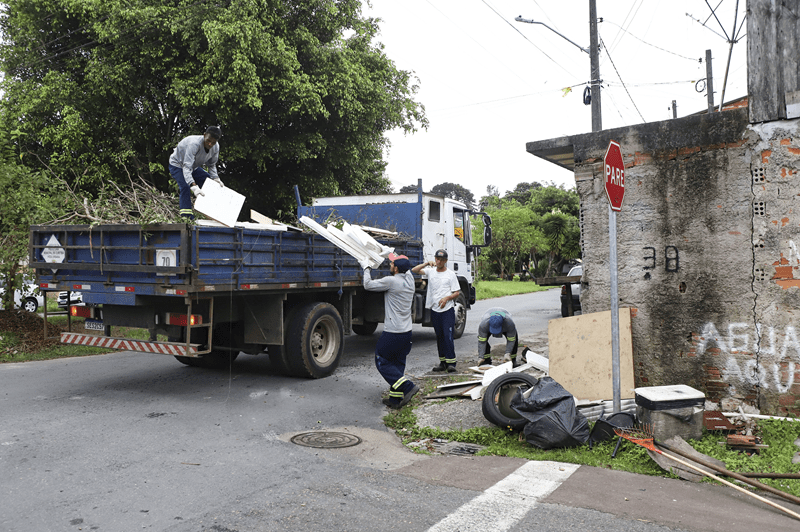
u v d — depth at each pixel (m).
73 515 3.55
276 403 6.61
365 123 18.42
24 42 16.83
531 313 18.50
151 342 6.68
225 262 6.54
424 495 3.97
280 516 3.58
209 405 6.43
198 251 6.19
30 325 10.91
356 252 6.81
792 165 5.40
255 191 18.98
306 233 7.82
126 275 6.59
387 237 10.12
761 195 5.53
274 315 7.70
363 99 17.92
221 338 8.24
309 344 7.84
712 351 5.76
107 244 6.68
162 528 3.39
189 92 14.84
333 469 4.51
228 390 7.22
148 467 4.43
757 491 4.04
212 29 14.06
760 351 5.52
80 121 15.30
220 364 8.73
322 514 3.62
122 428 5.45
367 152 19.86
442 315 8.28
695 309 5.84
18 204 9.91
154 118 16.33
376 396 7.15
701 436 4.96
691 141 5.84
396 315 6.55
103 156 16.28
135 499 3.81
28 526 3.38
